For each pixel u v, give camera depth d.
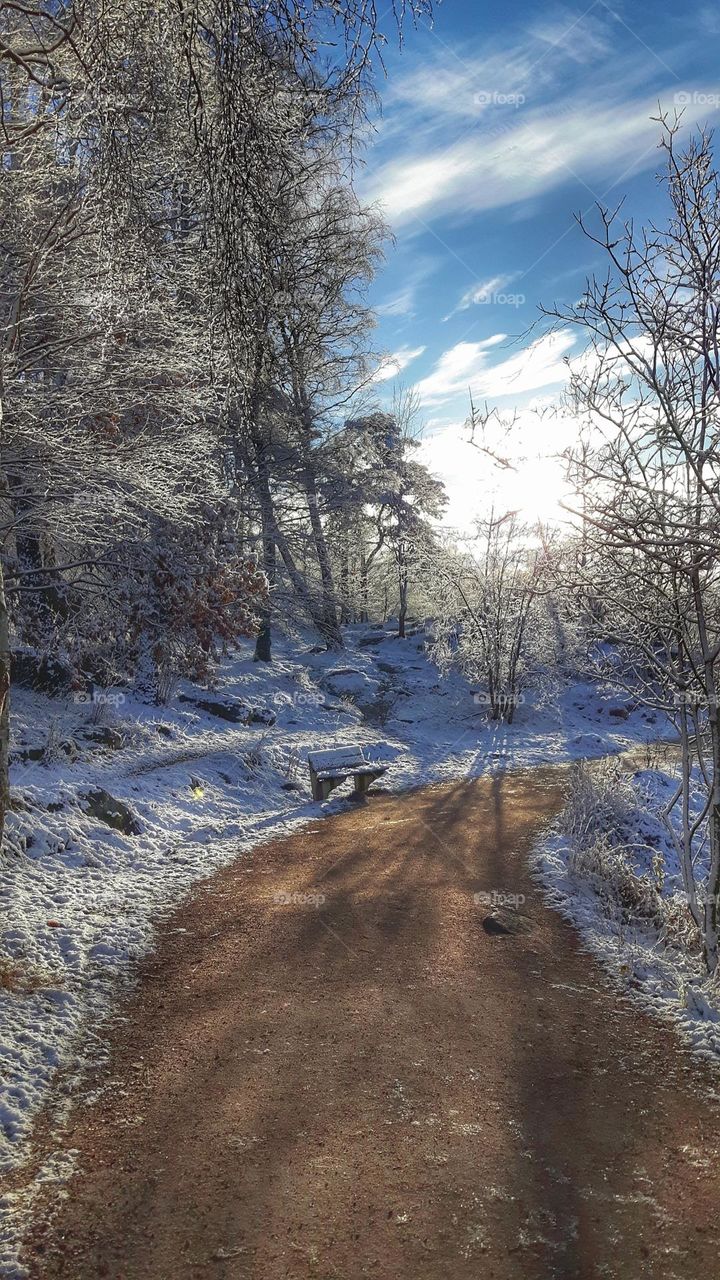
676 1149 4.65
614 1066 5.61
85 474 11.94
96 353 11.83
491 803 14.05
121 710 15.83
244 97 5.66
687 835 7.62
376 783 16.23
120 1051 5.69
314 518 25.70
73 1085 5.24
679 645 7.65
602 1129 4.85
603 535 6.75
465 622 25.52
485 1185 4.31
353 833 11.87
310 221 23.06
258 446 22.23
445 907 8.66
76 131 7.59
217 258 6.29
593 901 9.12
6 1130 4.73
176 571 15.23
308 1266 3.73
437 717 24.58
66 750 12.48
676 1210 4.12
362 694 25.42
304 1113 4.93
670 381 6.61
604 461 6.75
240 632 17.27
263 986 6.73
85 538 12.69
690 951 7.79
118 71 6.22
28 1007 6.12
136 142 6.95
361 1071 5.42
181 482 13.48
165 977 6.92
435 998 6.55
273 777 15.54
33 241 10.47
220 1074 5.38
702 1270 3.69
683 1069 5.59
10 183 9.70
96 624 15.39
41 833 9.48
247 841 11.37
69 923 7.79
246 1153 4.55
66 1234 3.93
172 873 9.73
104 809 10.73
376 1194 4.22
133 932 7.78
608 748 20.62
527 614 23.08
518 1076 5.43
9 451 11.58
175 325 11.98
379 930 7.99
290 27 5.53
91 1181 4.31
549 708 24.98
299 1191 4.23
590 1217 4.07
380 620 45.38
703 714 10.35
